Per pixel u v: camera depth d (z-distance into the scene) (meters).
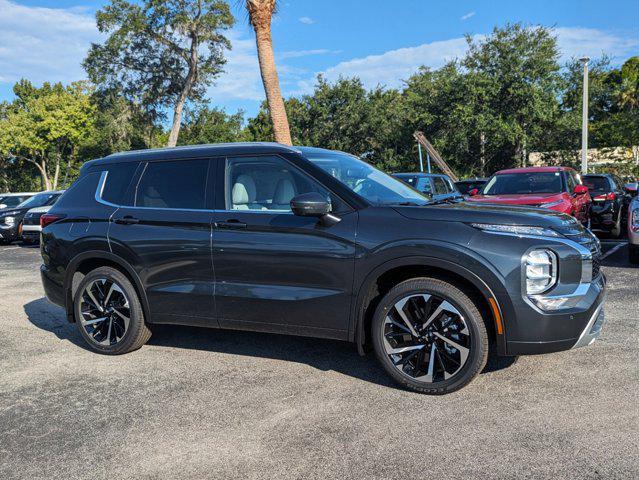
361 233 3.72
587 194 10.64
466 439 3.03
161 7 33.50
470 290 3.58
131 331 4.62
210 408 3.58
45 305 6.95
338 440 3.08
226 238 4.12
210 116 40.41
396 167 33.91
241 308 4.12
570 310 3.42
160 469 2.85
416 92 32.41
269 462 2.87
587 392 3.57
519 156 29.06
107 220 4.64
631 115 32.19
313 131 35.75
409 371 3.71
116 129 37.19
